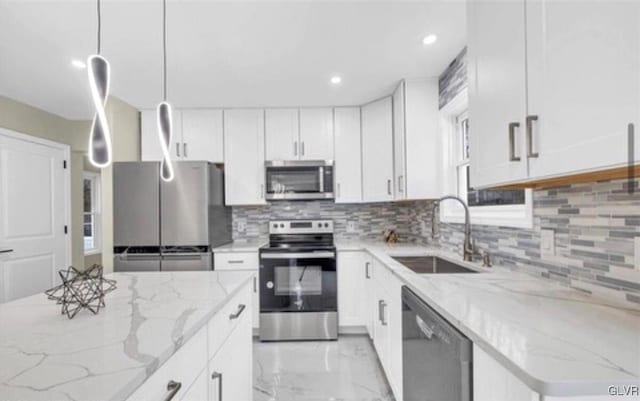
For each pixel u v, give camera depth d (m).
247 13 1.73
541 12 0.96
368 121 3.17
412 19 1.80
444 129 2.54
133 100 2.99
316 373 2.32
